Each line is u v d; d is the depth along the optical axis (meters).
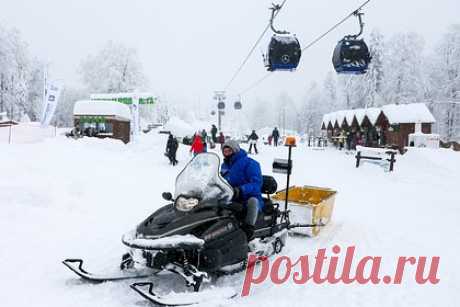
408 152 19.31
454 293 4.55
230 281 4.70
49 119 20.14
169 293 4.14
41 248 5.36
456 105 42.44
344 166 18.61
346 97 54.34
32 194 7.50
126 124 27.95
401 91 41.19
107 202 8.31
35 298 3.93
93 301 3.92
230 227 4.39
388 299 4.36
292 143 5.91
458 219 8.30
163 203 8.65
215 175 4.49
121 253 5.33
